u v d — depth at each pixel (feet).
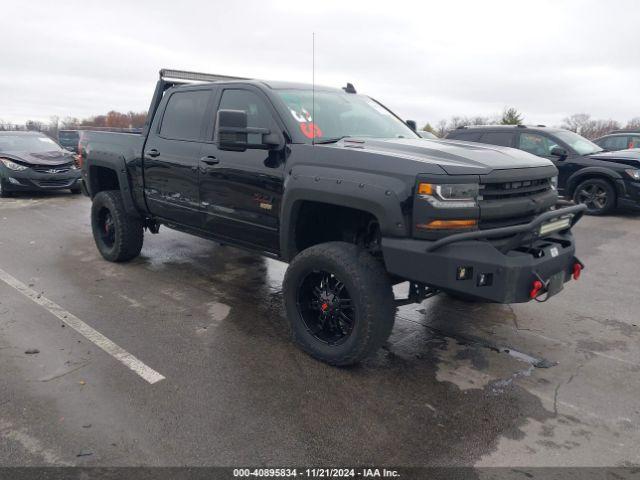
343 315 11.32
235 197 13.57
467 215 9.66
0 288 16.29
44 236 23.97
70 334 12.92
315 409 9.81
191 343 12.57
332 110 13.84
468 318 14.58
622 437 9.18
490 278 9.70
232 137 11.68
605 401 10.36
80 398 10.01
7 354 11.76
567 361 12.07
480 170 9.90
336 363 11.25
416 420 9.55
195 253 21.03
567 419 9.70
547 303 15.85
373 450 8.67
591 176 30.86
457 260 9.48
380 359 11.98
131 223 18.43
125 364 11.41
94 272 18.21
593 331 13.80
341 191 10.53
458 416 9.71
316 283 11.91
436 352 12.42
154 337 12.86
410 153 10.67
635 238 24.71
